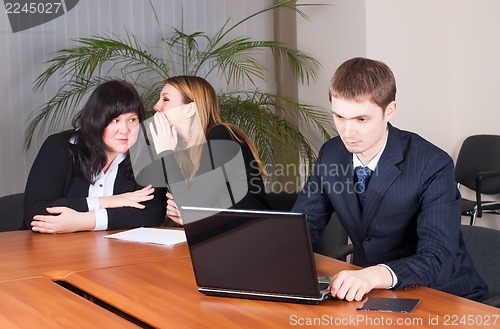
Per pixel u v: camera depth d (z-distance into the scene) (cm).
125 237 264
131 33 473
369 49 452
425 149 208
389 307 168
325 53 475
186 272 209
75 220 276
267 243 173
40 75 440
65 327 160
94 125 285
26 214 286
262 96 480
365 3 449
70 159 292
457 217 199
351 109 190
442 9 489
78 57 442
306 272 170
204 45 496
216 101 307
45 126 451
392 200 208
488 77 482
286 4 452
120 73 470
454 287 202
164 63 484
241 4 509
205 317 166
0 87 438
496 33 475
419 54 479
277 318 163
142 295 186
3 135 439
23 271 216
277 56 502
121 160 298
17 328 160
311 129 492
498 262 223
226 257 179
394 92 194
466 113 496
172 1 485
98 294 190
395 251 216
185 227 182
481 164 468
